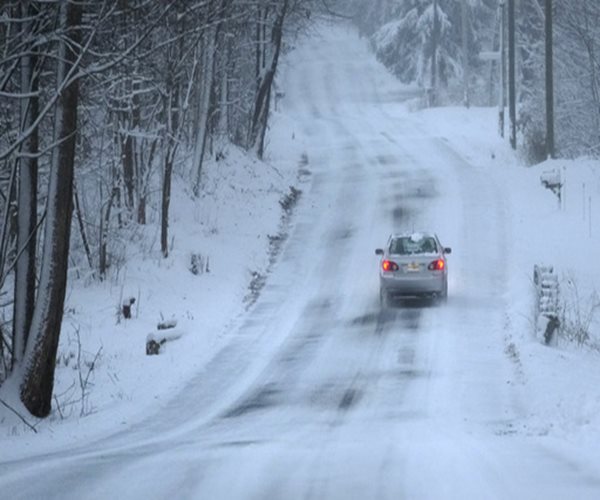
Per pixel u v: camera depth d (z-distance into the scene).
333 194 124.81
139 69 75.38
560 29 153.38
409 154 158.12
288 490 26.11
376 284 81.56
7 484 27.42
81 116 67.50
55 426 42.81
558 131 152.38
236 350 60.97
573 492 24.36
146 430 41.88
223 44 119.12
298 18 153.88
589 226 96.06
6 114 52.12
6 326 60.06
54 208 44.28
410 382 51.62
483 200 113.94
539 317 59.88
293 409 46.28
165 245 84.81
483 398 47.34
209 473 28.94
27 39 40.38
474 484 25.75
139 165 90.81
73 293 73.44
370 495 24.97
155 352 59.81
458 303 72.94
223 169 123.50
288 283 83.56
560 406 42.66
